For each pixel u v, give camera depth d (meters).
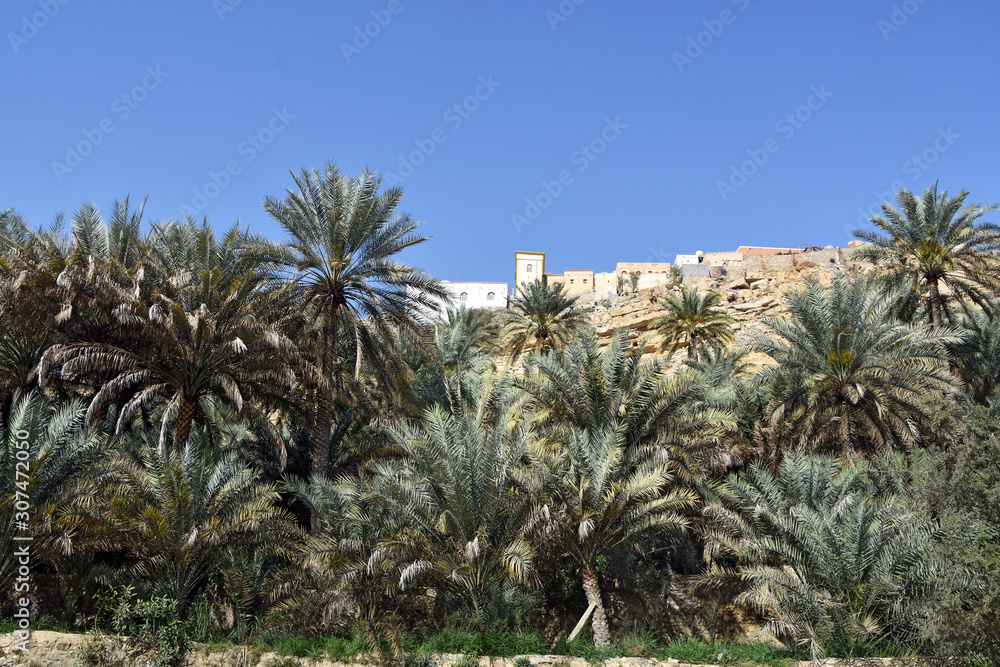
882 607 15.41
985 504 14.55
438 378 24.97
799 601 15.52
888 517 16.09
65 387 21.41
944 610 13.33
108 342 19.39
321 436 22.02
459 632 16.08
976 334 27.12
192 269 22.23
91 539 15.59
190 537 15.71
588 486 17.00
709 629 17.83
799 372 22.69
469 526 16.45
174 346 18.95
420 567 15.59
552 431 19.58
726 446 20.83
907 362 21.75
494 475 16.72
